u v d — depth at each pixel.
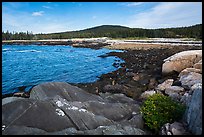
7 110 8.08
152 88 16.39
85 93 11.92
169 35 107.44
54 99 9.01
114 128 7.48
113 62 34.72
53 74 26.62
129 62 32.59
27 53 53.94
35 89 10.92
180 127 7.28
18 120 7.62
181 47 46.34
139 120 8.70
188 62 18.28
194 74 14.35
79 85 19.48
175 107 8.69
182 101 9.73
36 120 7.66
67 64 34.34
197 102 7.23
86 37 146.50
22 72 28.00
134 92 15.86
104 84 19.42
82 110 8.41
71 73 27.00
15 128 7.18
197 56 18.27
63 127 7.56
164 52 39.25
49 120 7.71
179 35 106.50
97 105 9.65
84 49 66.00
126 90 16.45
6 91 19.27
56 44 99.19
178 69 18.33
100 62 35.41
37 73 27.30
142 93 14.67
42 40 132.50
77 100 10.94
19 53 53.84
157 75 20.61
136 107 10.48
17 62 37.09
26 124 7.49
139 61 32.19
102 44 81.81
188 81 13.20
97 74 25.84
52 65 33.53
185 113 8.16
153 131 8.24
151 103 9.19
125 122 8.59
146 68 25.45
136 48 55.12
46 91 10.88
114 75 23.08
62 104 8.55
